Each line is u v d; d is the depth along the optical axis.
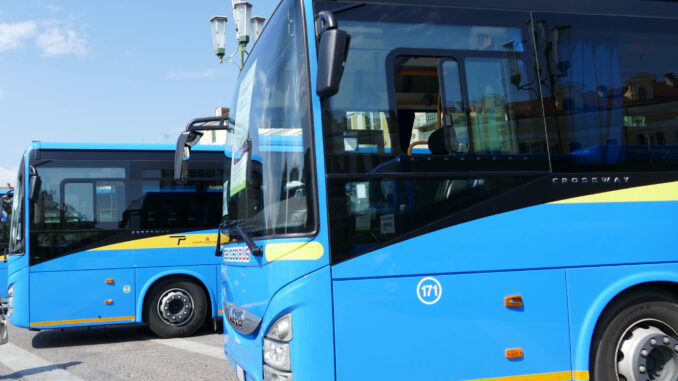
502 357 4.12
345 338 3.86
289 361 3.86
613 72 4.66
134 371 7.36
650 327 4.55
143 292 9.73
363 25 4.23
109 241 9.67
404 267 3.99
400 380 3.92
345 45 3.77
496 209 4.21
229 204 5.26
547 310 4.22
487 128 4.30
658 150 4.62
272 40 4.63
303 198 3.96
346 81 4.11
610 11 4.77
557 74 4.53
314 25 4.12
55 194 9.59
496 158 4.27
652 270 4.45
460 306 4.07
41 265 9.39
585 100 4.54
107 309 9.57
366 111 4.11
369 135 4.09
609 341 4.43
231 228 4.89
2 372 7.56
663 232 4.50
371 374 3.88
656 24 4.84
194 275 9.98
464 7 4.45
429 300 4.02
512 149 4.32
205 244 10.08
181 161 5.84
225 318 5.16
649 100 4.68
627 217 4.45
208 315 10.32
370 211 3.99
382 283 3.95
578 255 4.32
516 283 4.18
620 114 4.60
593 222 4.38
